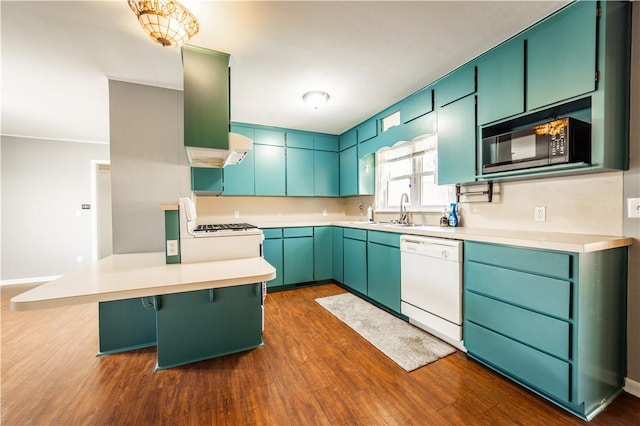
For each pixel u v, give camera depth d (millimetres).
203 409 1438
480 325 1765
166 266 1573
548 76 1640
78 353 2049
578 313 1299
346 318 2604
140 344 2148
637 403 1448
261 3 1470
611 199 1589
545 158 1582
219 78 1923
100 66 2080
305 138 4035
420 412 1395
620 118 1499
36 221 4156
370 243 2967
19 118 3334
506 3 1515
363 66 2184
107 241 5059
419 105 2623
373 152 3471
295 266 3594
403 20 1639
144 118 2348
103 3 1446
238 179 3623
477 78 2064
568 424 1309
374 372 1743
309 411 1414
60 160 4285
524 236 1641
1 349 2109
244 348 2049
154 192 2363
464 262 1894
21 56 1943
